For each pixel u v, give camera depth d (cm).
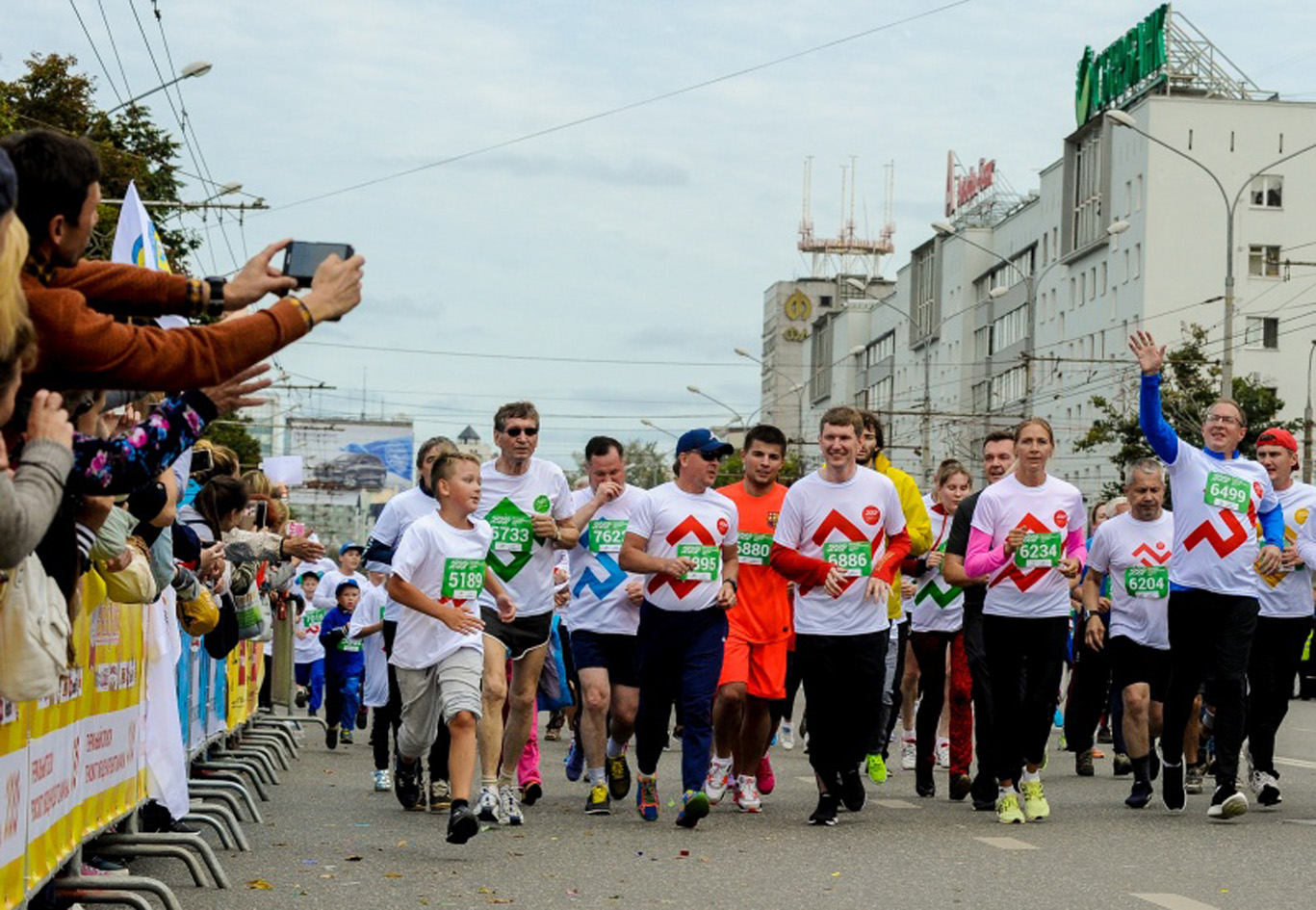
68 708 682
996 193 9950
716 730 1169
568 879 864
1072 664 1616
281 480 1552
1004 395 9000
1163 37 7206
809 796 1298
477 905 784
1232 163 6975
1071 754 1736
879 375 11925
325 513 11775
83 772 714
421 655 995
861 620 1098
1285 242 6994
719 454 1096
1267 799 1193
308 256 536
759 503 1150
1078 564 1112
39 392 478
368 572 1260
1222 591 1130
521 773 1241
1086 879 867
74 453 525
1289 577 1192
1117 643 1255
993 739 1181
